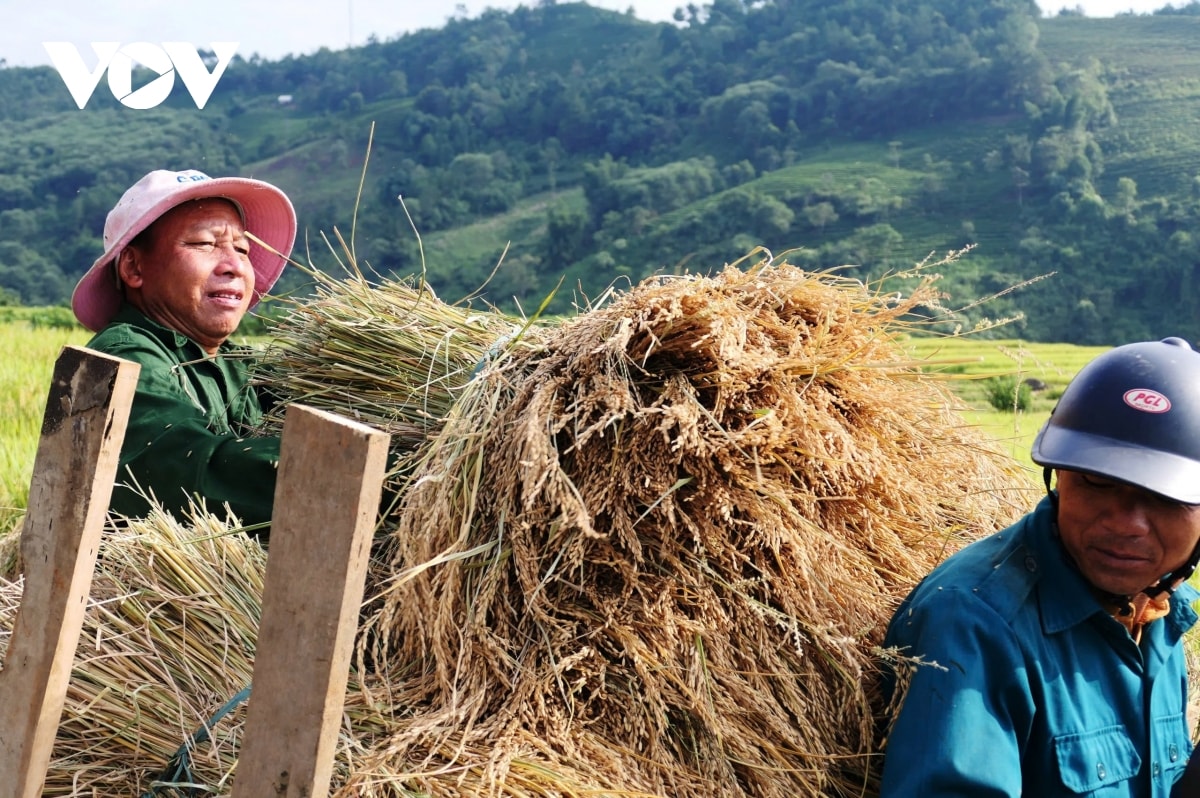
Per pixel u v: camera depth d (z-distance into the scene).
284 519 1.52
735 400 2.20
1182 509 1.81
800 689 2.14
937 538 2.53
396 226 122.06
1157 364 1.88
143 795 1.92
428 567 2.11
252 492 2.81
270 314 3.34
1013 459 3.04
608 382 2.12
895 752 1.87
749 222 105.19
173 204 3.27
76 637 1.81
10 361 10.97
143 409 2.96
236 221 3.47
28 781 1.79
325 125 169.62
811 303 2.45
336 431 1.47
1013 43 142.38
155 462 2.87
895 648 1.98
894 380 2.55
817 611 2.13
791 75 157.75
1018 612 1.91
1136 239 94.00
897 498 2.38
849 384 2.36
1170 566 1.88
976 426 2.89
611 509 2.12
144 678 2.14
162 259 3.30
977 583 1.95
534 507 2.09
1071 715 1.91
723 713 2.06
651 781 1.98
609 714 2.05
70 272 105.19
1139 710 1.99
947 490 2.70
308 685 1.52
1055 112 121.50
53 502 1.76
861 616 2.22
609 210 116.62
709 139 148.00
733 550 2.11
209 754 1.96
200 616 2.29
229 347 3.62
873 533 2.37
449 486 2.15
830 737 2.12
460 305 3.13
